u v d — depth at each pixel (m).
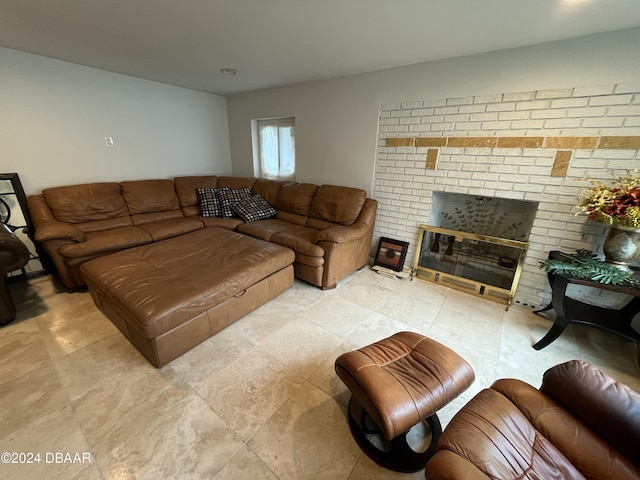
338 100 2.94
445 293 2.50
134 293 1.57
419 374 1.12
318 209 3.01
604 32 1.68
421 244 2.75
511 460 0.78
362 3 1.46
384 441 1.19
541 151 2.01
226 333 1.87
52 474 1.04
